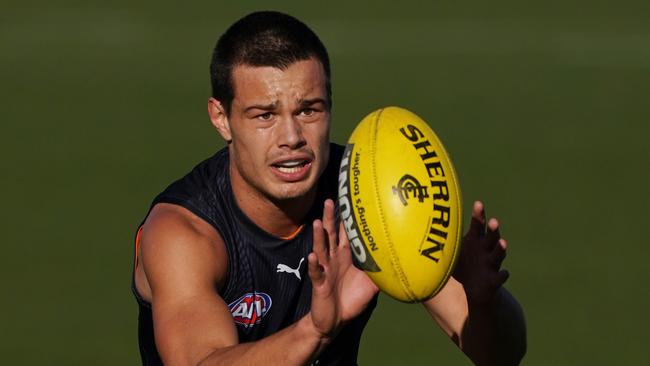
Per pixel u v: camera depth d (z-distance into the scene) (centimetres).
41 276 4312
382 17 12050
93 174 5966
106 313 3928
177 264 1883
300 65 1859
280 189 1889
